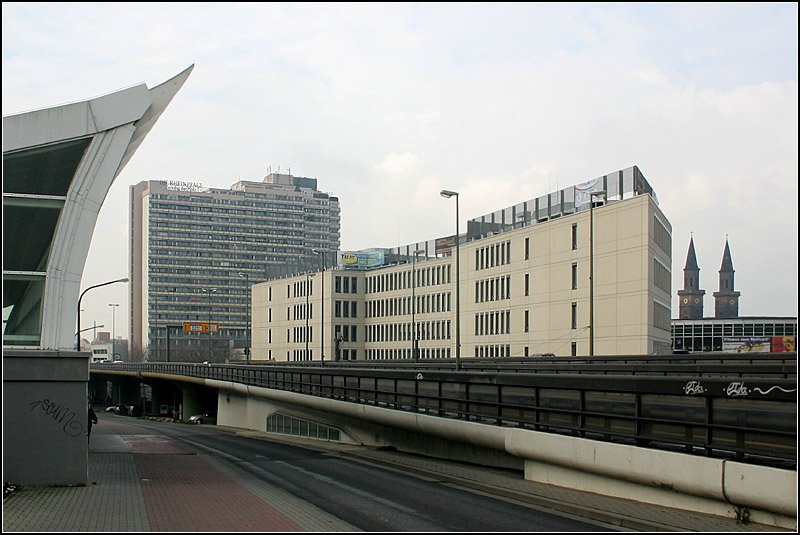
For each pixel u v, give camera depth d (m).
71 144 21.05
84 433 16.78
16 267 20.58
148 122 25.05
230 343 174.25
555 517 13.20
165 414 89.94
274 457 25.08
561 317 68.50
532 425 17.89
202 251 179.50
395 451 25.94
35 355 16.59
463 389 21.42
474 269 83.19
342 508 14.03
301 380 36.06
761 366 25.31
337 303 105.81
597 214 64.94
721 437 12.80
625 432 14.97
